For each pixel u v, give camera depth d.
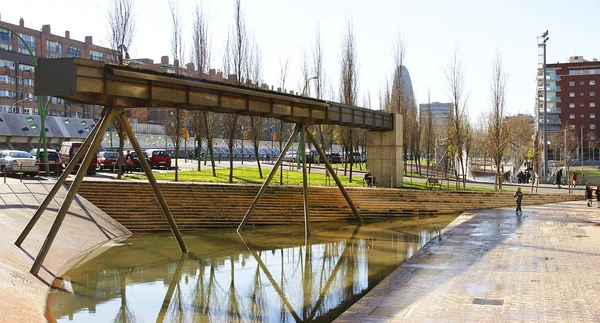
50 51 91.69
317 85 50.66
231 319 12.50
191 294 14.74
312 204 31.36
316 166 63.88
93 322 12.05
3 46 84.44
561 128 109.69
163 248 21.31
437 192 37.72
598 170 76.19
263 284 15.97
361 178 47.28
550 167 83.88
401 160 42.16
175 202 27.22
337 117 30.88
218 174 42.16
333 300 14.21
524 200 40.38
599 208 36.44
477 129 116.25
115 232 23.83
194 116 45.25
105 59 35.53
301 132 26.97
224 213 27.91
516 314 11.48
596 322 10.82
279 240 23.92
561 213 33.66
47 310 12.79
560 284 14.32
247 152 87.38
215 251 21.02
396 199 35.03
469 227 27.44
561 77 110.94
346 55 49.84
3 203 21.53
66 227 21.12
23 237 16.73
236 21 43.69
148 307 13.41
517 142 95.81
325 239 24.36
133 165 42.06
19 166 29.70
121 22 35.84
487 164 106.25
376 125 38.28
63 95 16.17
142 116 95.56
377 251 21.33
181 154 81.56
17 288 12.64
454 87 50.41
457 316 11.44
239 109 22.70
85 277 16.17
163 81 18.73
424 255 19.34
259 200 28.14
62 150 40.09
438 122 129.62
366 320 11.30
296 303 13.94
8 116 56.78
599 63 109.12
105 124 17.69
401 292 13.82
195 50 42.44
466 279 15.21
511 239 22.92
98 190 26.28
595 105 109.00
